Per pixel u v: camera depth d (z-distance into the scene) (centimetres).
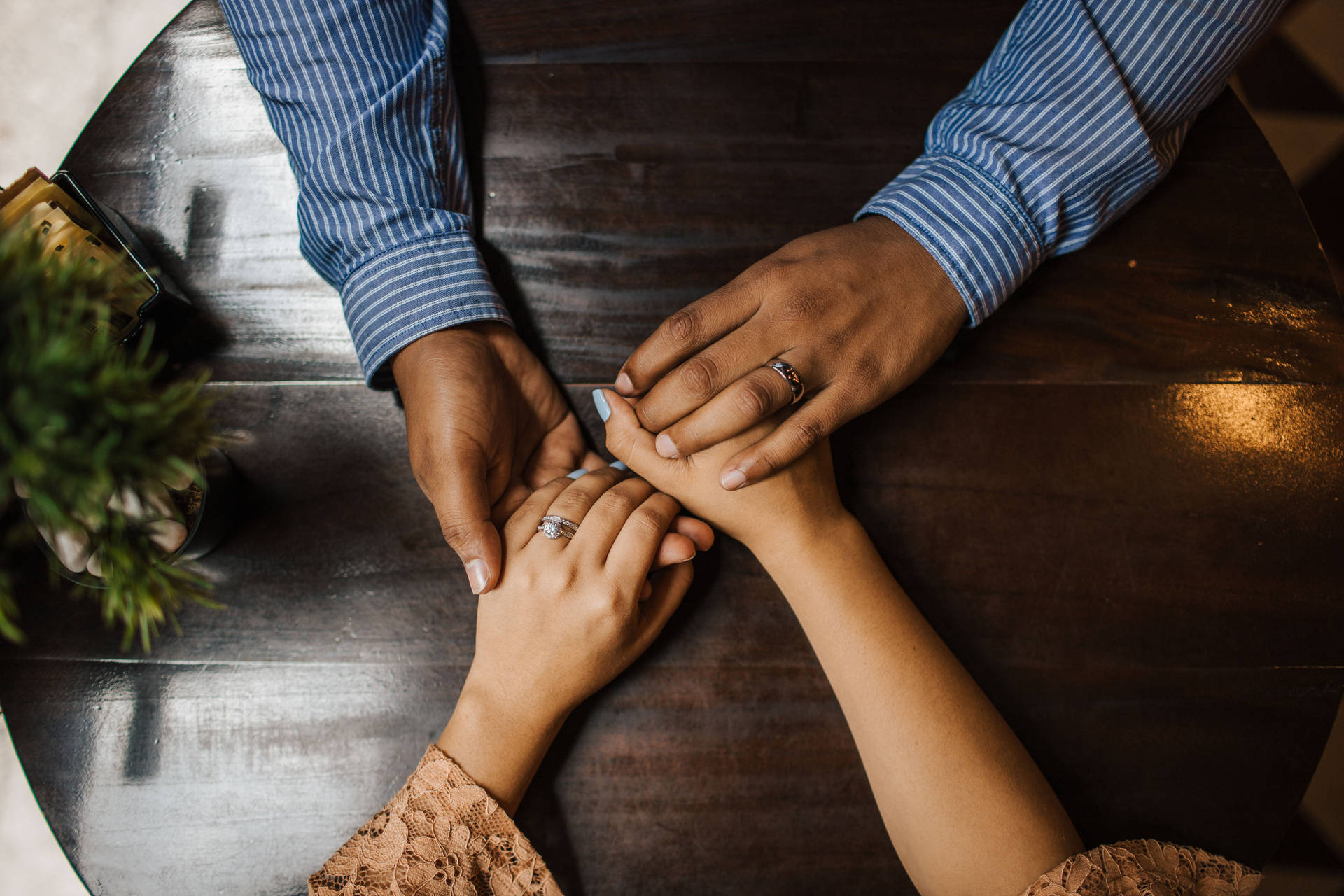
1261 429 81
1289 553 79
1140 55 75
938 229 75
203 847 69
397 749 72
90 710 71
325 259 76
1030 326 82
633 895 70
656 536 71
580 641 69
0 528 65
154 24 153
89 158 81
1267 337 83
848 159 85
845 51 87
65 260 65
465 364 70
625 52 85
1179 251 84
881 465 79
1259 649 77
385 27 73
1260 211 85
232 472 73
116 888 68
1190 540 79
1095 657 76
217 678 73
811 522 73
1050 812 65
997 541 78
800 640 75
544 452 80
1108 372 82
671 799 72
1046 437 80
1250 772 74
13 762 130
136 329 72
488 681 69
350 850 63
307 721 72
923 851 65
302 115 73
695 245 83
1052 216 76
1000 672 76
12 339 38
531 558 70
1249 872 68
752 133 85
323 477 77
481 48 85
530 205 82
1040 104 76
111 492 43
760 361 71
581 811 71
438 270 73
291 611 74
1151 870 66
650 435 73
